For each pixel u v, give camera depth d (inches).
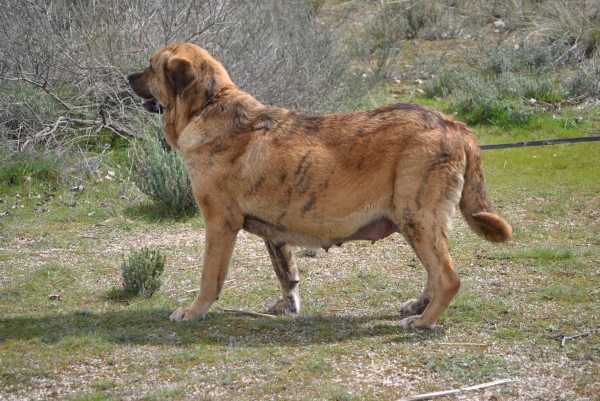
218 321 211.5
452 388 167.6
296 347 191.3
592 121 446.6
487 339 195.6
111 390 166.9
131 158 386.0
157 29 426.9
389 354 186.2
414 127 192.1
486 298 225.8
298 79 437.4
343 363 180.9
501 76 500.1
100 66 400.2
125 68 415.8
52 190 362.0
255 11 473.4
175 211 328.5
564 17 573.3
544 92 486.3
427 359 182.4
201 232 307.9
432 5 633.6
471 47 585.6
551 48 544.4
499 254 267.3
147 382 170.9
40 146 396.8
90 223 319.3
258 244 293.1
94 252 281.0
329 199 196.5
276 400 162.1
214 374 174.9
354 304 227.9
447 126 195.0
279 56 449.1
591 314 210.8
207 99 207.0
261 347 191.2
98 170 380.8
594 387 166.2
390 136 192.9
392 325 207.3
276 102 422.3
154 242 294.5
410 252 279.0
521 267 254.5
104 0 425.7
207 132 203.9
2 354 186.1
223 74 212.5
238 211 204.4
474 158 198.1
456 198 194.1
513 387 167.3
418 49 598.9
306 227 201.6
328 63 475.2
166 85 214.2
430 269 196.9
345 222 198.7
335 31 565.6
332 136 197.2
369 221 198.5
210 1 427.8
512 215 315.9
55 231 307.3
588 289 231.1
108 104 410.0
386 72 538.9
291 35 490.0
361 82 491.8
